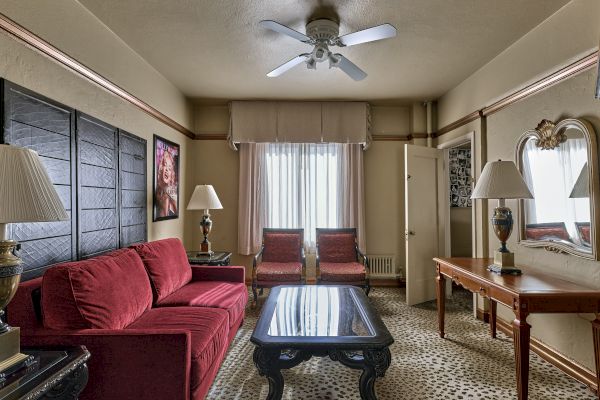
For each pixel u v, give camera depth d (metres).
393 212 4.74
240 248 4.59
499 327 3.09
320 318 2.02
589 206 2.08
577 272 2.20
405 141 4.76
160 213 3.54
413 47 2.91
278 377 1.68
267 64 3.29
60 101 2.06
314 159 4.68
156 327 1.97
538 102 2.57
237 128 4.48
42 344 1.53
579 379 2.19
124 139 2.80
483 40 2.78
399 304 3.89
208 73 3.52
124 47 2.82
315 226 4.67
